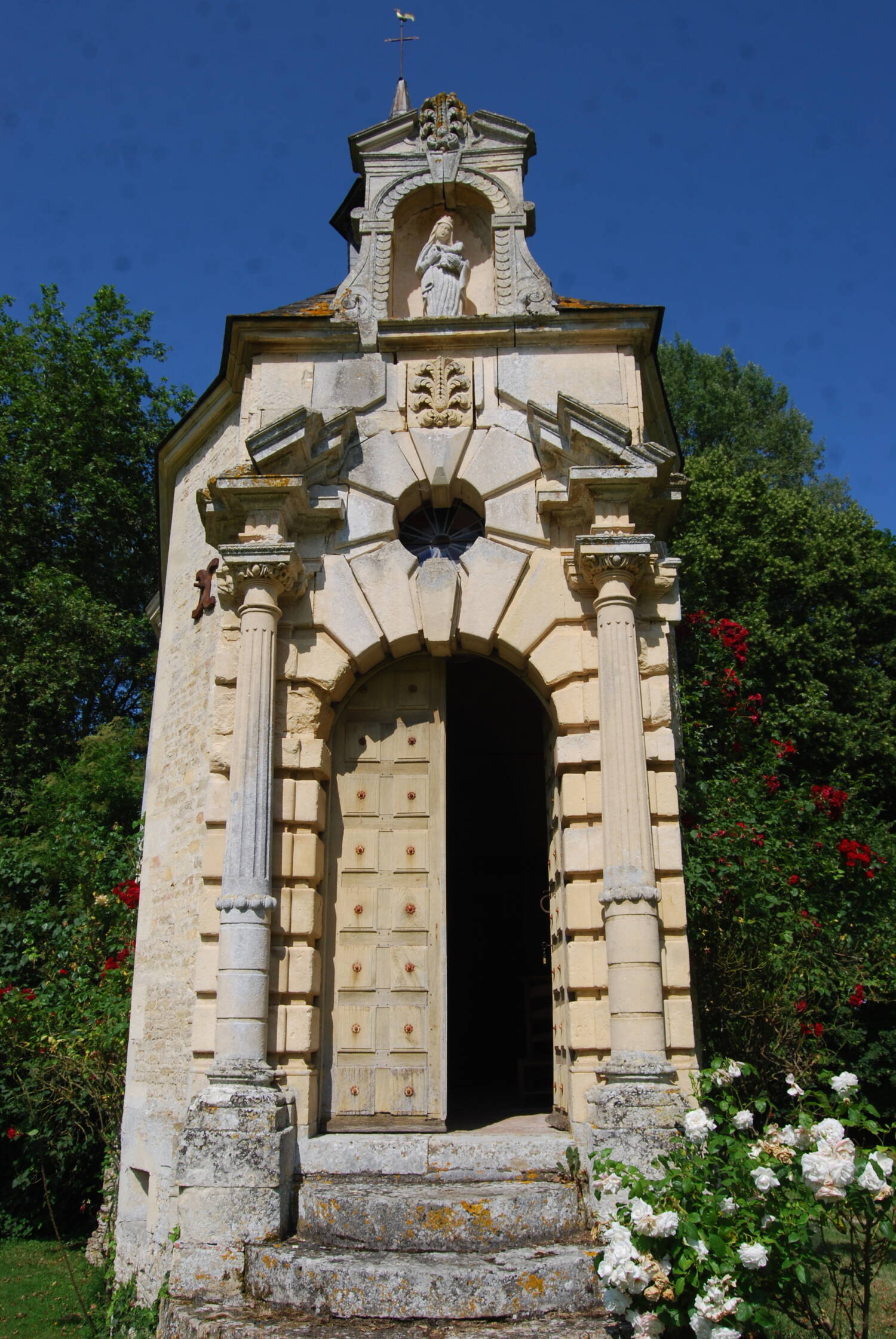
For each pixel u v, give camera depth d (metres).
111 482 22.66
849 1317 5.73
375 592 8.68
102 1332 8.20
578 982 7.66
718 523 18.88
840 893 11.30
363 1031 8.06
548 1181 6.98
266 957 7.47
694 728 12.50
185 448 11.20
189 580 10.65
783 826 11.02
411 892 8.38
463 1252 6.32
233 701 8.45
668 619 8.55
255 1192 6.56
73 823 15.54
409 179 9.97
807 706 16.91
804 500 19.56
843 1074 5.78
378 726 8.79
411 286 10.16
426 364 9.34
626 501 8.34
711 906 9.40
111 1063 10.73
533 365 9.32
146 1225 8.61
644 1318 5.27
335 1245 6.47
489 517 8.86
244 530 8.63
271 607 8.23
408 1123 7.84
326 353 9.45
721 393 27.56
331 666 8.48
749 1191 5.42
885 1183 5.06
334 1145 7.22
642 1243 5.30
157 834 9.94
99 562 23.59
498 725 14.38
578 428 8.45
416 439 9.13
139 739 20.02
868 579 18.95
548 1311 5.90
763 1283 5.30
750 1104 8.51
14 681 20.41
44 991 12.16
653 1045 7.05
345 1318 5.88
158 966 9.23
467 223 10.34
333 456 8.92
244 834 7.61
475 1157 7.16
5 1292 10.06
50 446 22.81
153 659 23.16
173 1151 8.18
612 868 7.49
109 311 24.94
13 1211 12.91
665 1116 6.60
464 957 15.58
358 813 8.57
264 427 8.58
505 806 16.03
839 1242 8.88
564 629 8.52
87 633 21.00
